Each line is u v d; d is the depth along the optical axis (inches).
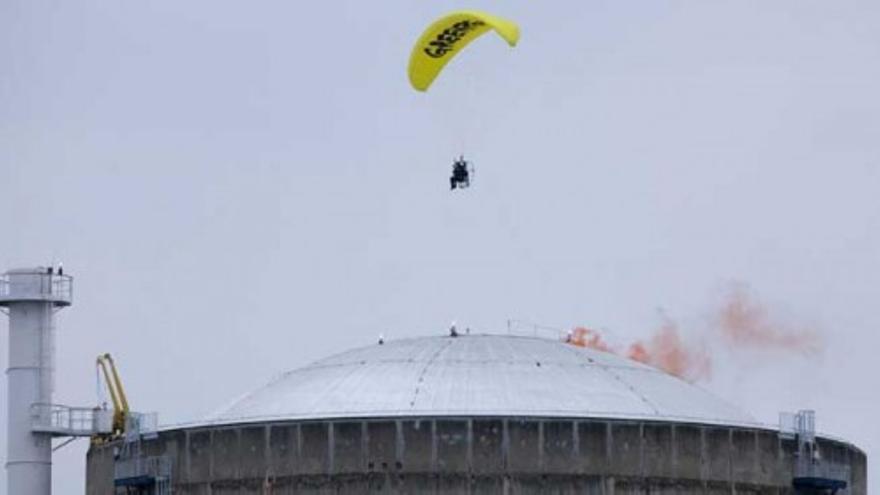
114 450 7037.4
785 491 6865.2
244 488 6678.2
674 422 6688.0
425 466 6555.1
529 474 6555.1
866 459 7263.8
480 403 6742.1
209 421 6835.6
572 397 6806.1
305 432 6619.1
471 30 7106.3
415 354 7047.2
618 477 6609.3
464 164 6993.1
